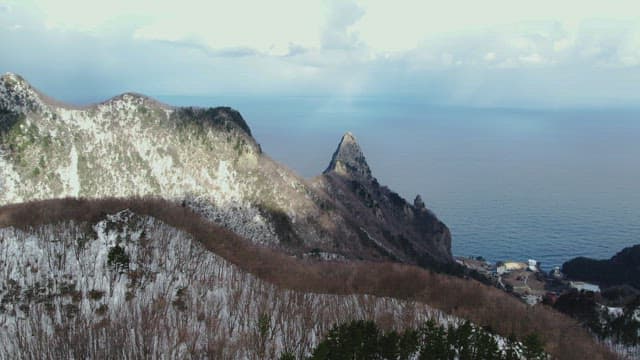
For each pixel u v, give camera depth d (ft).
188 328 222.48
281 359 192.44
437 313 278.05
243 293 261.85
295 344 221.46
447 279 347.97
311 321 244.01
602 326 409.90
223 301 249.14
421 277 337.72
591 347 318.45
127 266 255.09
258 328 227.40
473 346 219.20
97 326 213.66
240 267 294.87
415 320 262.67
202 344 213.05
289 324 235.61
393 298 297.53
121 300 236.43
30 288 236.22
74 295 235.40
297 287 288.92
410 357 208.74
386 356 198.80
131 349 201.26
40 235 272.72
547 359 251.19
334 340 197.16
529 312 325.42
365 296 290.76
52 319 219.20
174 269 264.52
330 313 257.34
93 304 231.71
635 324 395.75
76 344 198.59
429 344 208.74
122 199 361.51
